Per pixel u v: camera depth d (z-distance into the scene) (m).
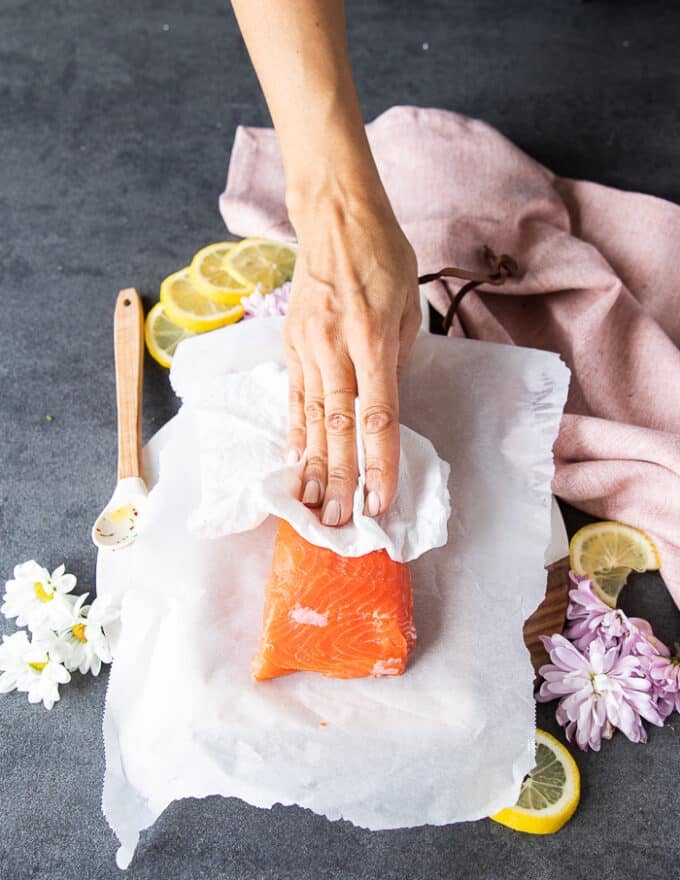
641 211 0.99
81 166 1.09
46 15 1.22
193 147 1.10
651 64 1.15
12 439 0.92
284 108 0.79
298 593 0.70
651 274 0.98
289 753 0.69
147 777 0.70
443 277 0.90
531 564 0.75
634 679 0.78
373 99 1.13
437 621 0.73
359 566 0.71
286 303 0.92
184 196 1.06
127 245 1.03
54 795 0.77
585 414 0.90
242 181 1.04
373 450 0.71
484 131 1.01
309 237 0.77
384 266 0.75
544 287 0.93
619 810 0.76
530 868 0.74
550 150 1.08
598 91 1.13
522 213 0.97
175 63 1.17
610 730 0.78
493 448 0.79
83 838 0.75
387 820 0.69
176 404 0.93
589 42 1.17
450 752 0.69
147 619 0.73
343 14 0.81
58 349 0.97
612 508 0.86
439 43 1.18
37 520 0.88
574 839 0.75
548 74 1.15
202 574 0.74
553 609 0.81
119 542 0.82
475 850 0.75
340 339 0.74
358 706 0.71
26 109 1.13
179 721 0.70
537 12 1.21
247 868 0.74
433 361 0.83
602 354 0.91
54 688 0.79
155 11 1.22
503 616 0.73
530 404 0.81
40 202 1.06
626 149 1.08
